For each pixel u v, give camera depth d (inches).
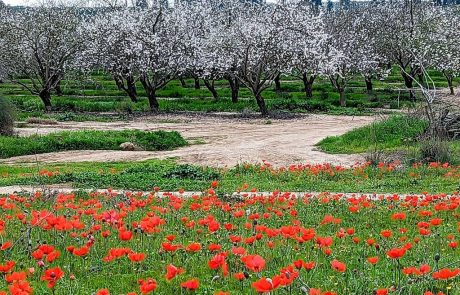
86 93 2324.1
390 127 1091.3
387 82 2704.2
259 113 1811.0
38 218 338.0
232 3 2406.5
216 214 448.8
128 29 1795.0
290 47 1697.8
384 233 278.8
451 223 421.7
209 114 1796.3
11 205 425.4
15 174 826.2
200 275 287.9
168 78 1951.3
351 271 285.9
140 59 1792.6
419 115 1088.2
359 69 2100.1
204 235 375.6
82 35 1878.7
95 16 2101.4
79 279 283.1
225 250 325.4
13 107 1315.2
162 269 298.5
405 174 738.2
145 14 1863.9
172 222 420.8
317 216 455.8
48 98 1841.8
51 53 1820.9
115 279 284.4
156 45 1769.2
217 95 2172.7
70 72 2027.6
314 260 311.4
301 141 1214.9
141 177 738.8
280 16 1753.2
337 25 2260.1
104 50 1820.9
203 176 746.8
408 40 2078.0
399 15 2370.8
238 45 1734.7
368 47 2133.4
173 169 772.6
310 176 734.5
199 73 1945.1
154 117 1707.7
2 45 1829.5
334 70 1852.9
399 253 238.7
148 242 345.1
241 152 1065.5
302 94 2267.5
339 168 739.4
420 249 337.1
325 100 2059.5
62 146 1138.0
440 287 258.2
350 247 344.8
